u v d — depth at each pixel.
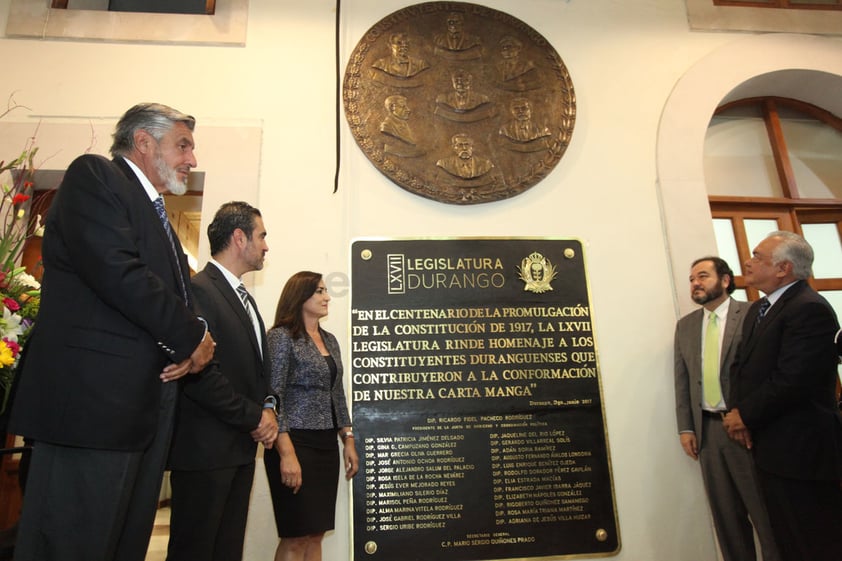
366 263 3.13
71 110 3.17
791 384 2.22
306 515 2.17
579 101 3.58
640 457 3.01
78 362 1.41
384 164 3.25
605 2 3.78
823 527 2.12
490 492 2.86
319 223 3.17
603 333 3.19
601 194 3.41
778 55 3.71
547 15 3.72
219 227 2.15
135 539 1.49
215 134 3.20
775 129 3.93
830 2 4.06
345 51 3.47
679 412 2.93
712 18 3.79
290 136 3.29
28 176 2.89
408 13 3.55
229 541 1.84
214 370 1.76
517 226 3.31
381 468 2.84
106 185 1.51
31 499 1.38
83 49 3.29
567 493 2.90
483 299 3.14
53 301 1.48
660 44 3.73
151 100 3.25
